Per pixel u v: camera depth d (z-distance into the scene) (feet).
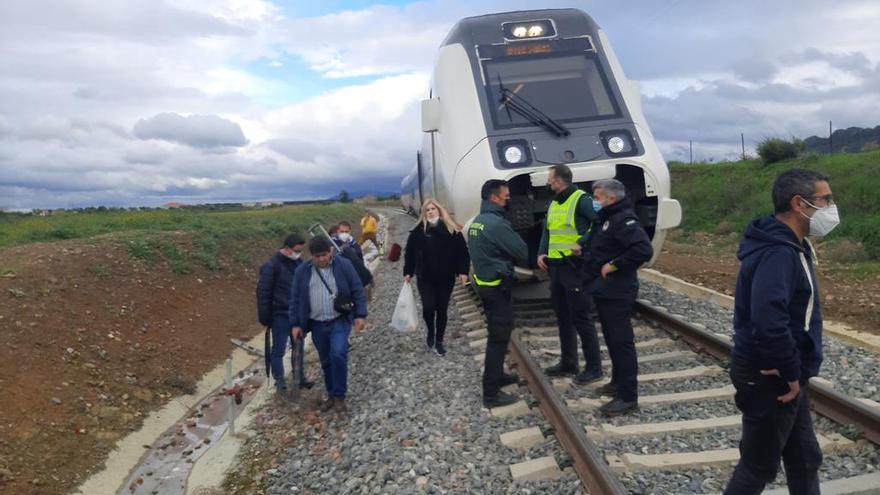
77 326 28.53
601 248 17.94
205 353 32.76
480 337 28.94
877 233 45.09
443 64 31.50
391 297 44.75
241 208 145.48
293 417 23.82
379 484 16.51
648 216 28.27
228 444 22.41
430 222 26.14
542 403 19.10
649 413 18.44
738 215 67.51
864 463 14.80
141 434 23.61
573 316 20.89
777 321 9.89
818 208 10.16
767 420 10.73
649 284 38.52
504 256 19.65
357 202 322.34
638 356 23.91
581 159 27.40
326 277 22.82
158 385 27.61
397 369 26.03
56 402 22.97
